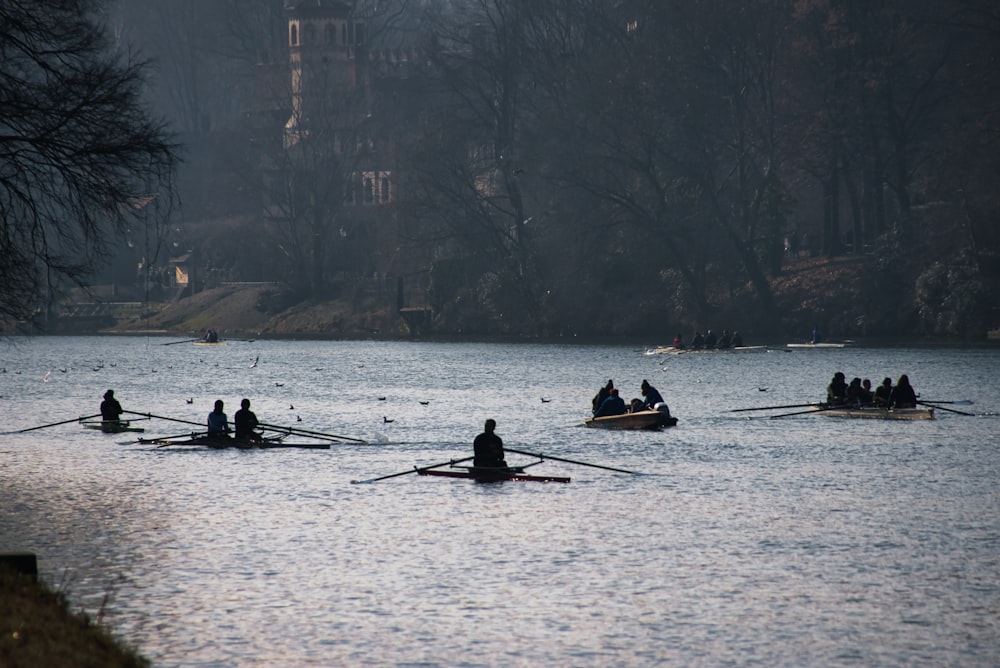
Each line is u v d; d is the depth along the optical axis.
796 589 94.12
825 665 77.19
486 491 139.12
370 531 116.00
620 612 88.19
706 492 138.00
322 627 84.62
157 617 86.88
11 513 125.94
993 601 90.56
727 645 80.94
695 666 77.06
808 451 172.50
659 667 76.94
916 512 124.69
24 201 124.75
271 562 103.06
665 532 115.06
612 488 141.00
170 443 184.75
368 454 175.62
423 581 96.75
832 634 83.06
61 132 121.62
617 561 103.38
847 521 120.00
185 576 98.19
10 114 119.25
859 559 103.69
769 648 80.31
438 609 89.00
